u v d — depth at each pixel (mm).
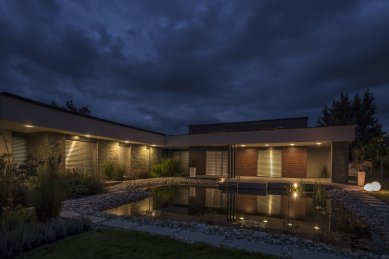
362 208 8070
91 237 4164
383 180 17766
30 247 3609
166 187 14211
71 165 12859
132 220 5688
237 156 20156
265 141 16734
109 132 14445
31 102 9844
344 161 14242
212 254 3479
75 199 8789
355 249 4633
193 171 18516
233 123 23812
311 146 19375
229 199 10711
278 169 18734
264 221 6625
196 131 25297
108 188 11867
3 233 3650
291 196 11695
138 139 17109
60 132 12023
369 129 28953
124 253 3455
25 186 5582
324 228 6023
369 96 29641
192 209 8383
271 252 3723
